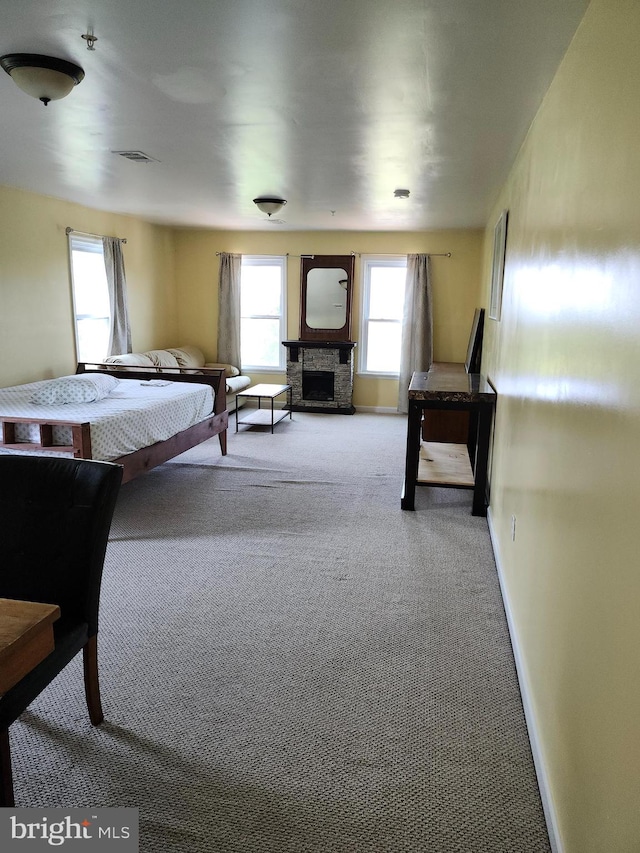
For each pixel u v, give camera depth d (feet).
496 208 15.26
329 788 5.35
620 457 3.55
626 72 3.93
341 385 24.06
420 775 5.54
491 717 6.36
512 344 9.93
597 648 3.85
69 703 6.41
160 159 12.02
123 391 15.14
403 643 7.75
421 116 8.80
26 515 5.60
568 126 6.03
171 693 6.65
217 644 7.66
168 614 8.41
